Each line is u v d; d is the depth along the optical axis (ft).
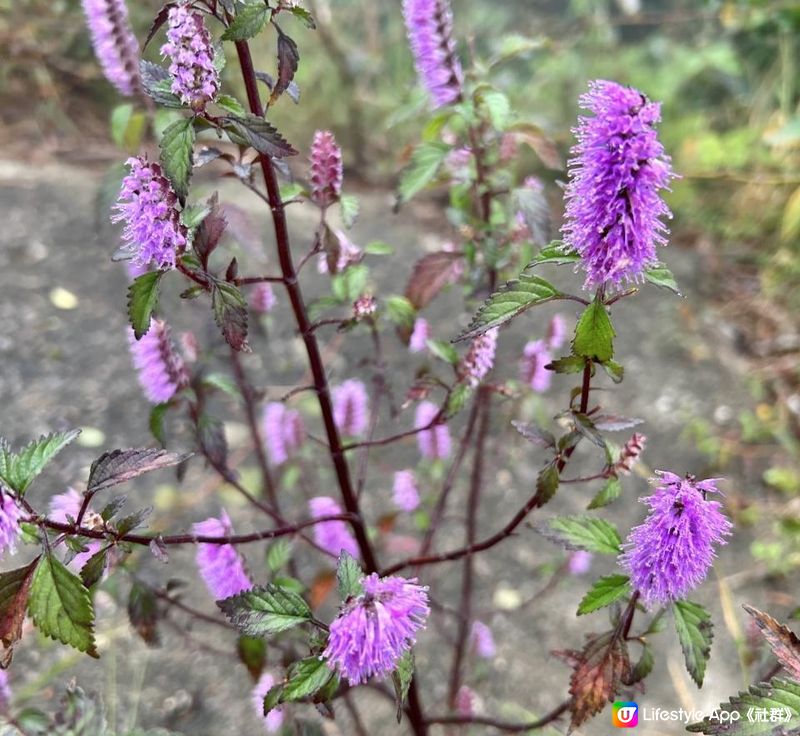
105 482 0.61
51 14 2.53
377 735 1.22
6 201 2.13
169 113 0.95
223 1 0.62
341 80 2.64
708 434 1.78
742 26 2.56
